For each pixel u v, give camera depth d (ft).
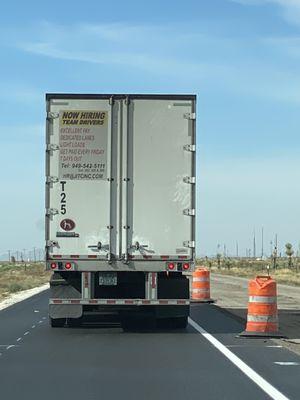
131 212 52.16
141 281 54.19
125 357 41.27
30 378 34.55
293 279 198.08
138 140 52.44
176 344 47.21
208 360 40.14
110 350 44.24
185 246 52.19
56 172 52.06
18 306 87.10
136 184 52.26
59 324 57.47
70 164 52.13
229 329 56.90
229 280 186.80
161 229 52.19
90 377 34.78
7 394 30.81
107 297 54.03
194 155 52.44
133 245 52.08
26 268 327.88
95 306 55.01
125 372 36.19
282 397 30.01
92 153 52.21
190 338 50.67
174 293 53.93
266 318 51.11
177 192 52.34
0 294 118.01
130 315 63.72
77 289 53.57
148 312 56.13
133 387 32.30
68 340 49.47
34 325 60.39
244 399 29.71
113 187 52.24
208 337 51.26
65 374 35.63
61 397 30.14
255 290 51.47
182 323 56.80
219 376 35.06
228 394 30.73
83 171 52.16
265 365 38.45
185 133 52.54
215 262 420.36
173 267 52.06
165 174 52.39
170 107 52.54
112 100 52.31
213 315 70.59
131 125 52.42
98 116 52.34
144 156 52.37
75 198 52.08
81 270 51.93
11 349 44.80
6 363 39.17
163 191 52.29
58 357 41.32
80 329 56.65
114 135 52.39
